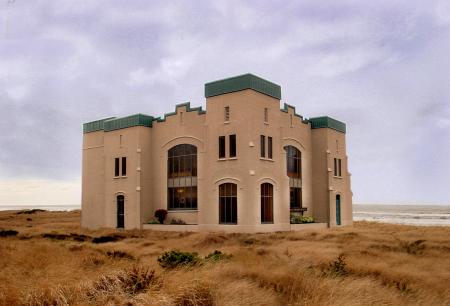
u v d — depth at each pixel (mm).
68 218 84812
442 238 33469
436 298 11938
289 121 47875
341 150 54125
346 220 53781
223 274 13094
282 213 42562
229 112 41281
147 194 48438
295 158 48938
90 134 56219
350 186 55156
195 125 45375
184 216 45531
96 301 10078
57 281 12320
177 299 9891
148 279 11570
